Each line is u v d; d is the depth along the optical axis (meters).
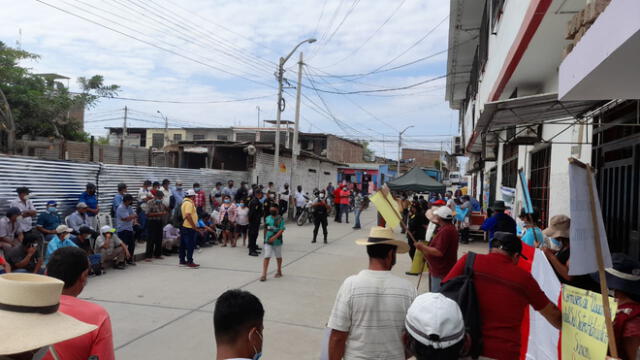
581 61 3.19
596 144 6.77
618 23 2.50
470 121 20.30
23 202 8.84
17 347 1.48
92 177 11.92
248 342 1.86
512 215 12.69
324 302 7.55
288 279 9.23
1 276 1.65
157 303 7.26
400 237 15.43
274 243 9.24
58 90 21.89
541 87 10.41
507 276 3.06
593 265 2.39
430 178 17.83
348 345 2.94
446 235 5.74
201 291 8.08
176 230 12.10
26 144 14.84
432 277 5.90
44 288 1.63
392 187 17.81
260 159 22.16
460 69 23.25
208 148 21.59
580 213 2.39
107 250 9.59
